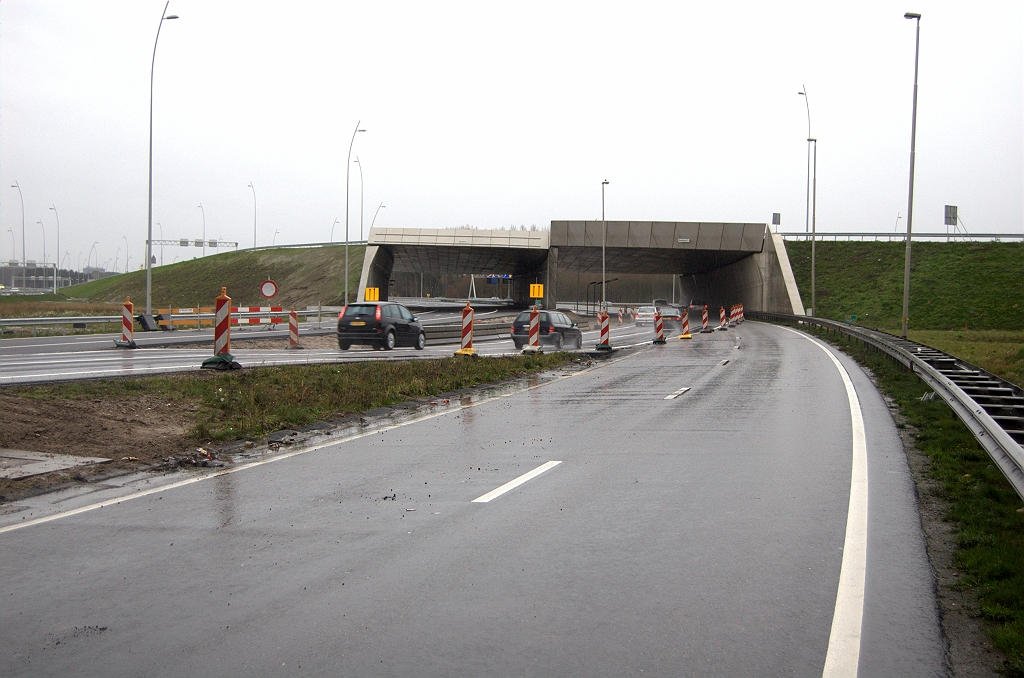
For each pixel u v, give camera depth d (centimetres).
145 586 556
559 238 7188
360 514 750
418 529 698
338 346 3331
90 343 3031
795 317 5925
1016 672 420
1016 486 705
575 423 1344
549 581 562
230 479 905
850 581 559
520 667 428
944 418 1294
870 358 2603
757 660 436
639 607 512
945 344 3484
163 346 2892
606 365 2581
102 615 504
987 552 605
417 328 3250
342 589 548
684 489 847
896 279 7400
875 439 1154
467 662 434
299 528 702
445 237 7369
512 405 1593
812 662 434
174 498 814
